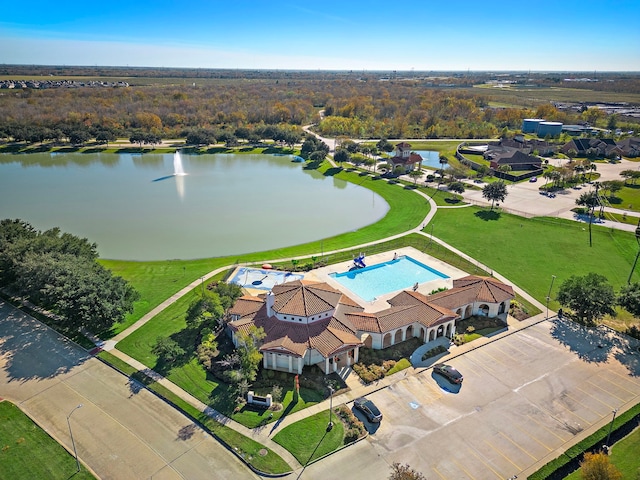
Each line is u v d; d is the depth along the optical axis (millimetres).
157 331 63562
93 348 59906
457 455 43219
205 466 42156
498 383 53469
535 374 55031
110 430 46406
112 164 181625
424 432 46031
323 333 56625
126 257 90750
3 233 78562
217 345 60125
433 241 97250
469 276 73750
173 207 124625
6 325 65500
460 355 58906
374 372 54969
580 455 43062
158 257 90938
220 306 62312
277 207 125875
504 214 114375
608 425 46844
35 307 70125
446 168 159375
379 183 147875
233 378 50656
